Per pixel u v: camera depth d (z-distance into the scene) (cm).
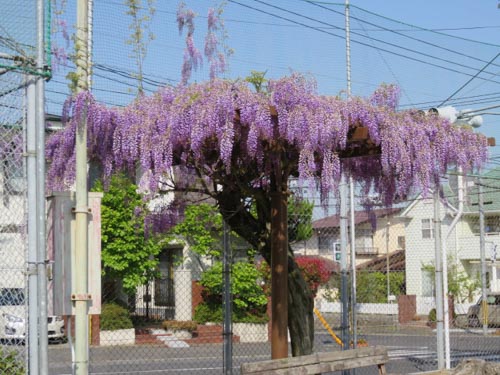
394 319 2398
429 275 3247
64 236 621
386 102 801
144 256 2038
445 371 962
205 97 721
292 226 1345
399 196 866
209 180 899
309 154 715
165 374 1332
